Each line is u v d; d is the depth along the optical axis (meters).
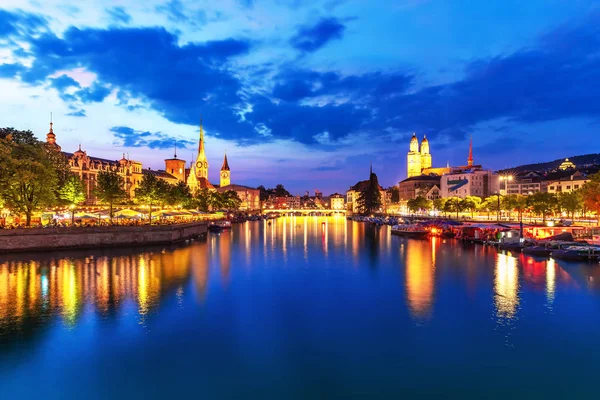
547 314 43.00
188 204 184.12
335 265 74.44
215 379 29.47
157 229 100.62
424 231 133.38
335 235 143.38
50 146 114.00
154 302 47.34
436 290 53.62
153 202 144.62
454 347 34.72
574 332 37.84
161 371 30.55
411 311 44.38
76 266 69.19
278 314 43.44
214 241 117.56
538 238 95.44
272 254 89.81
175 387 28.41
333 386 28.61
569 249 76.56
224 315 43.00
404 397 27.23
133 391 27.95
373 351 34.00
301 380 29.39
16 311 43.44
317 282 58.94
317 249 99.62
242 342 35.81
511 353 33.47
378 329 38.84
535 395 27.33
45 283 55.88
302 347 34.81
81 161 165.38
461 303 47.25
